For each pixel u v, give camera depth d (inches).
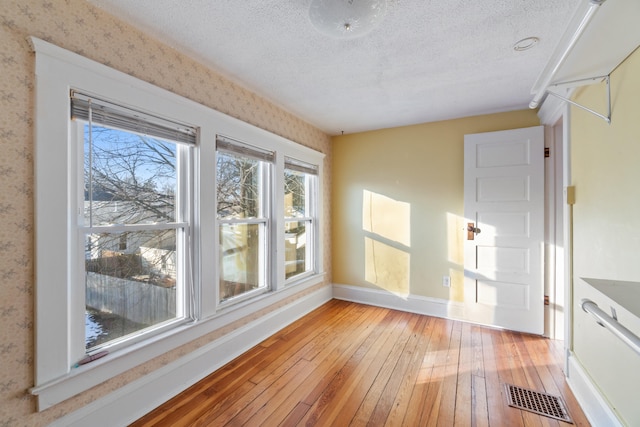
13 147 49.0
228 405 72.1
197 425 65.4
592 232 68.7
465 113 124.8
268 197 115.0
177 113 75.8
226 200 96.7
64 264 54.9
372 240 150.3
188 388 78.7
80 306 59.5
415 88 100.3
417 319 129.8
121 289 67.5
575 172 79.2
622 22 43.6
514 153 116.3
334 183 160.7
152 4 59.4
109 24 61.9
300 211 138.8
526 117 118.4
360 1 53.3
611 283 48.9
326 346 103.6
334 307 145.9
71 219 57.8
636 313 36.5
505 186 117.9
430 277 136.0
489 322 121.0
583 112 74.3
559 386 80.0
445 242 132.9
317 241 146.2
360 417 68.2
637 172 50.3
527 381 82.4
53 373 53.2
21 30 49.6
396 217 144.1
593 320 68.2
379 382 81.9
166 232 77.5
